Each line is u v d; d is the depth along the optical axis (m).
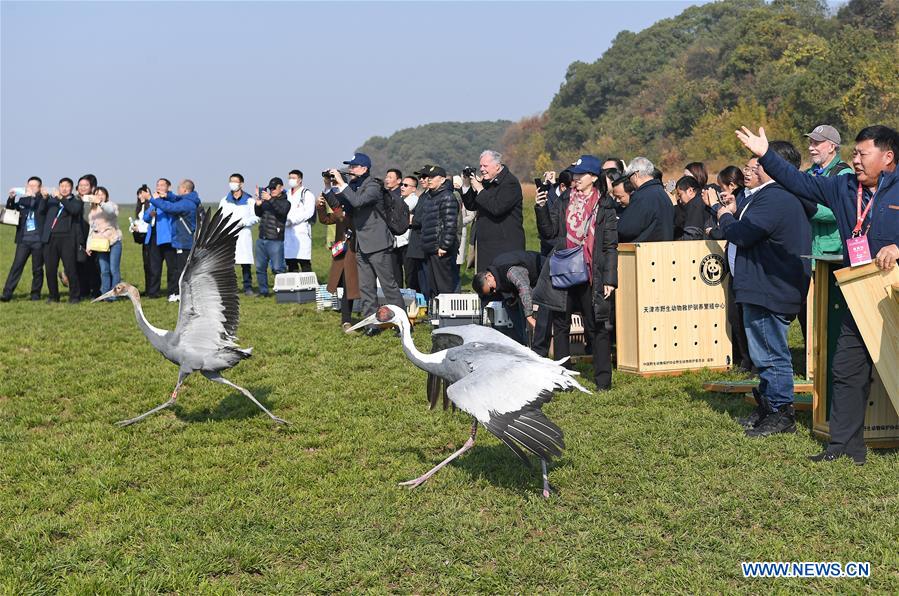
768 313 7.26
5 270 25.95
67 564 5.34
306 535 5.66
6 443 7.79
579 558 5.28
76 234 16.70
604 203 8.73
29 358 11.31
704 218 10.59
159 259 17.17
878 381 6.86
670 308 9.77
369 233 12.23
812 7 77.75
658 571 5.08
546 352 9.16
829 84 56.88
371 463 7.12
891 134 6.14
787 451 6.92
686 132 77.62
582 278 8.64
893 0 68.19
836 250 8.23
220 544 5.53
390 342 11.89
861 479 6.20
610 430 7.68
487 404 5.68
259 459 7.30
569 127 105.12
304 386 9.67
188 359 7.91
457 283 14.01
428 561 5.28
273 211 17.03
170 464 7.16
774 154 6.66
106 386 9.79
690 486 6.26
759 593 4.82
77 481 6.78
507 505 6.09
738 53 74.94
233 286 7.91
